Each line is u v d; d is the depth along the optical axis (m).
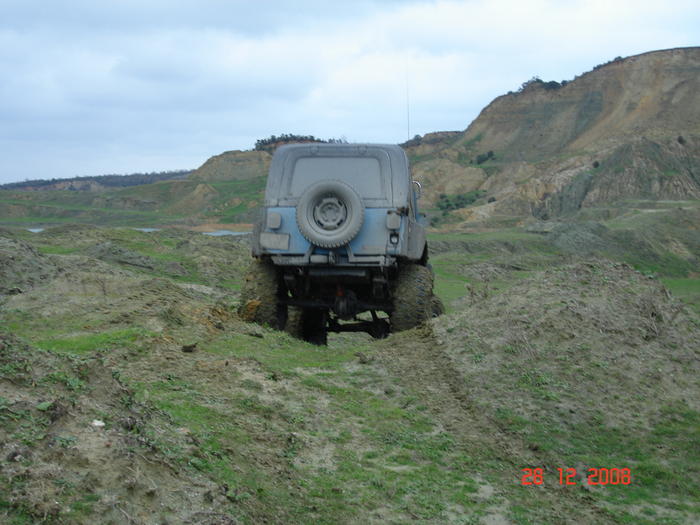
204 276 28.59
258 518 4.42
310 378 7.91
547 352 8.48
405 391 7.73
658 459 6.48
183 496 4.20
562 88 176.88
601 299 9.67
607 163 124.81
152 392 6.43
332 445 6.14
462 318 9.87
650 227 88.12
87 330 8.66
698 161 120.31
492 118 179.62
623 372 8.12
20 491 3.57
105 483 3.91
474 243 77.38
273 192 10.58
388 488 5.40
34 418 4.26
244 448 5.52
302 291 11.46
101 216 141.75
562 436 6.81
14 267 15.41
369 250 10.25
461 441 6.56
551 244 80.94
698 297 35.19
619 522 5.30
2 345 4.93
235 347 8.95
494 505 5.36
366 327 12.84
